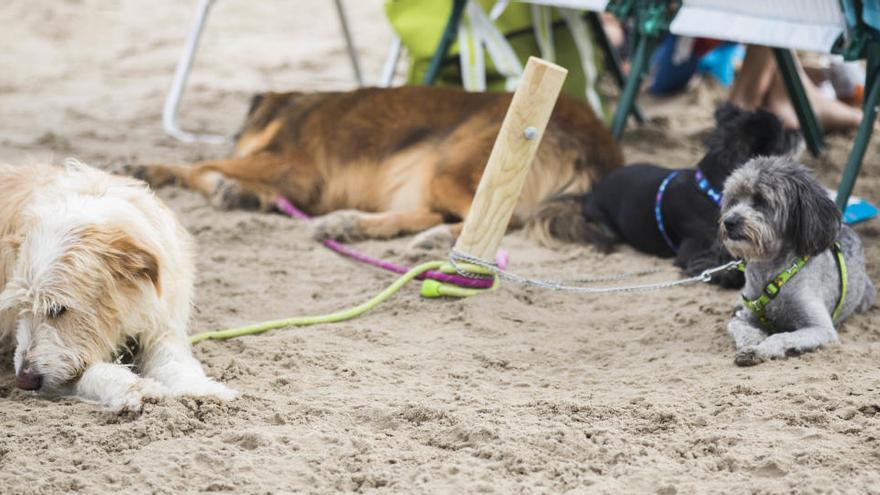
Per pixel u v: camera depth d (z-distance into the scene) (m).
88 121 16.45
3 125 15.99
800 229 7.57
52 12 25.91
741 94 15.11
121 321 7.33
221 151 14.72
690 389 7.23
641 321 8.72
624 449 6.37
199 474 6.11
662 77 17.53
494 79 14.56
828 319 7.76
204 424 6.76
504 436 6.50
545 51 14.49
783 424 6.57
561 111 11.73
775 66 14.88
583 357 8.04
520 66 14.38
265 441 6.48
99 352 7.25
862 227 10.81
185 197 12.41
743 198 7.77
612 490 5.87
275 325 8.61
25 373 6.96
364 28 24.81
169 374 7.35
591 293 9.41
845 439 6.36
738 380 7.26
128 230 7.38
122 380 7.07
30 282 7.00
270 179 12.40
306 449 6.41
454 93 12.29
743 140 9.45
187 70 15.96
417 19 14.48
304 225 11.73
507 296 9.26
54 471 6.11
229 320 8.91
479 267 9.18
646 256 10.54
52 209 7.38
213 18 25.91
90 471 6.13
